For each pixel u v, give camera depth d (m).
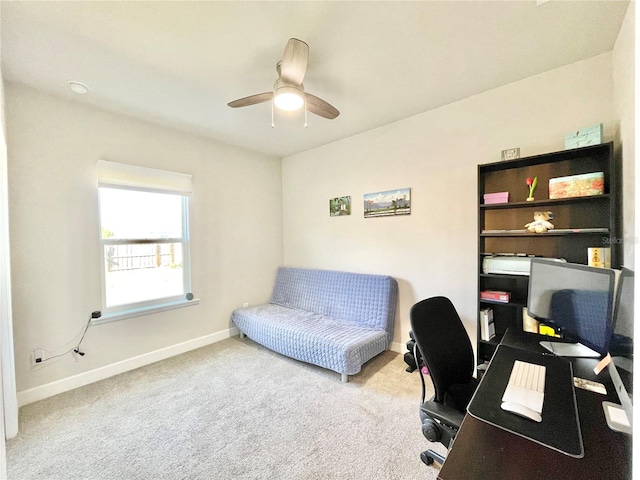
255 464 1.54
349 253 3.40
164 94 2.28
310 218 3.81
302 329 2.71
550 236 2.06
